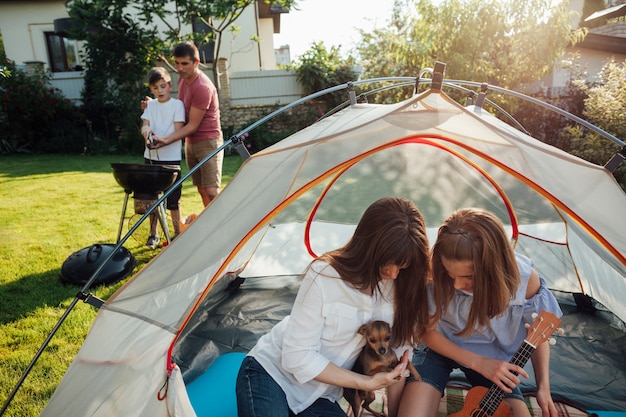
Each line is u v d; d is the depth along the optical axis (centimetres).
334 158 175
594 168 183
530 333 172
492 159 183
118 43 1013
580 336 271
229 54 1162
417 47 713
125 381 160
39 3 1153
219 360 249
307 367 153
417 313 167
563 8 675
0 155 973
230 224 174
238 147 202
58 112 1040
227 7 923
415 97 170
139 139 1020
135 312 170
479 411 174
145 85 1054
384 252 148
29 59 1183
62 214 523
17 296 321
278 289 334
